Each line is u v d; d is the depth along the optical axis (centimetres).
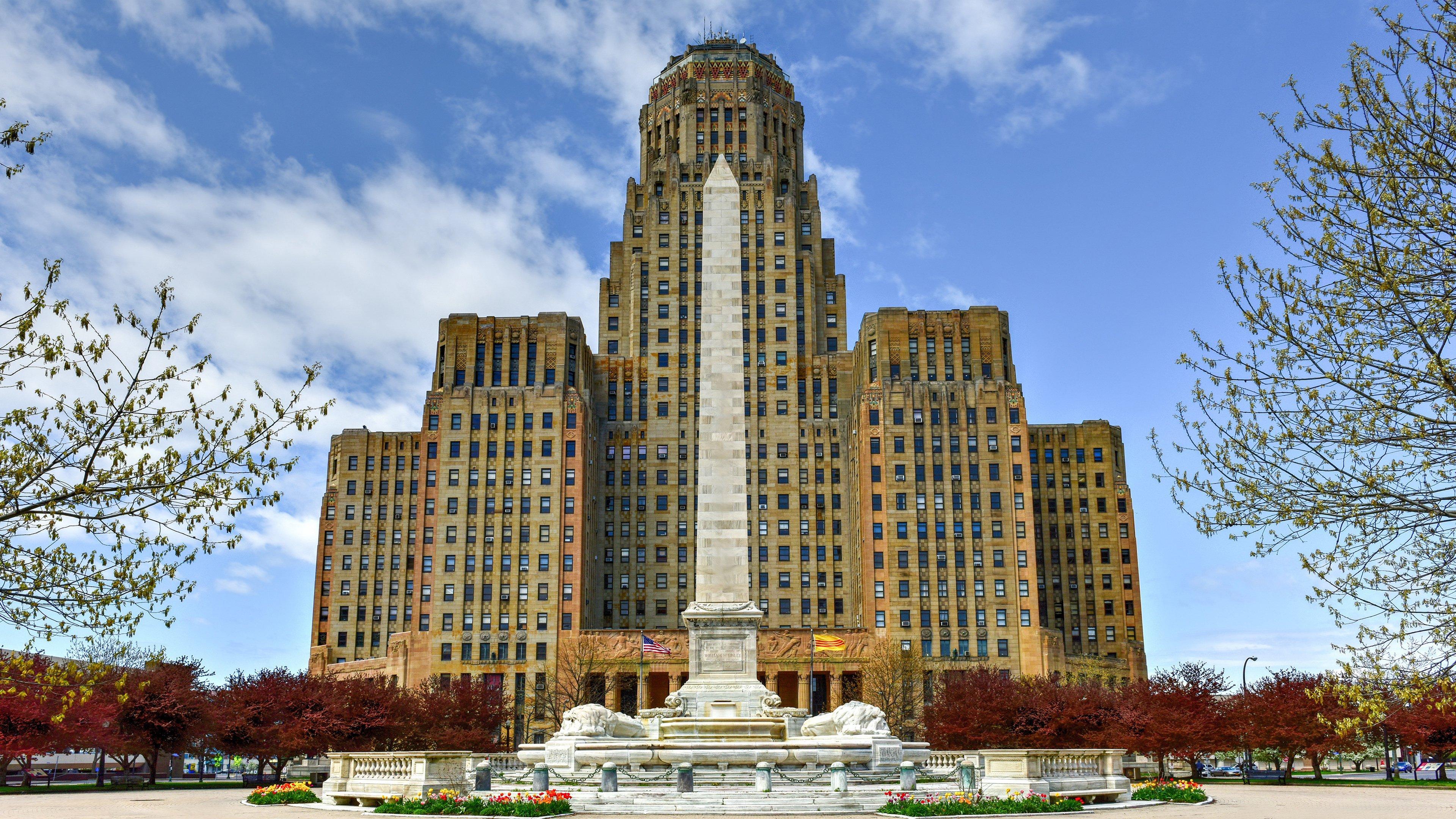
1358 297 2677
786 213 17650
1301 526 2719
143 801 5938
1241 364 2811
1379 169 2697
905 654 13700
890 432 15312
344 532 18025
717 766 5344
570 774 5338
